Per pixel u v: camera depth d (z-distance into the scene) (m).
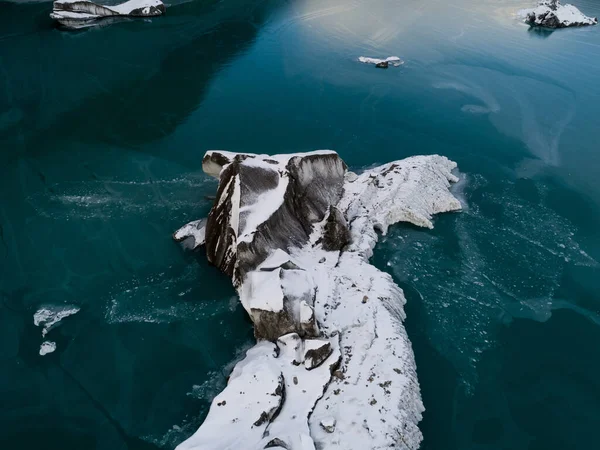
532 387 20.81
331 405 17.88
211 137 39.84
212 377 20.66
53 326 22.94
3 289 24.86
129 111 43.22
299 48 58.22
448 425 19.14
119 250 27.27
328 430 16.81
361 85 49.88
